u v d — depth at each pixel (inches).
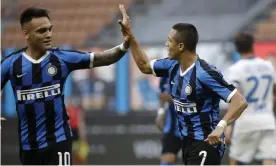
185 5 2255.2
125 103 1769.2
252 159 1122.7
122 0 2388.0
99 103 1786.4
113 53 767.1
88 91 1792.6
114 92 1775.3
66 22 2303.2
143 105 1758.1
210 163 743.1
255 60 1098.7
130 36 781.9
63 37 2210.9
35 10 714.2
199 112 741.3
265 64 1100.5
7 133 1815.9
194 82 731.4
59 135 726.5
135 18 2230.6
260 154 1111.0
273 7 2140.7
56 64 725.3
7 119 1815.9
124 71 1769.2
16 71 722.8
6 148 1813.5
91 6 2375.7
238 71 1087.6
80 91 1798.7
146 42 1732.3
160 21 2111.2
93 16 2321.6
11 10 2386.8
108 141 1777.8
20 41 2219.5
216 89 720.3
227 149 1612.9
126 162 1761.8
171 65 768.9
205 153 739.4
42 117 725.9
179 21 2096.5
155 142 1743.4
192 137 750.5
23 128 734.5
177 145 1212.5
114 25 2277.3
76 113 1780.3
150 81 1752.0
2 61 733.3
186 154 767.1
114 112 1775.3
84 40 2198.6
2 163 1808.6
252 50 1098.7
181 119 764.0
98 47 1818.4
